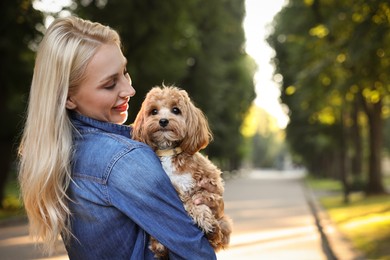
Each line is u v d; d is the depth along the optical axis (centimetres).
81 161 219
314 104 2372
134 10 2147
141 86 2283
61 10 1811
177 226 212
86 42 223
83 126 228
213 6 3666
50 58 221
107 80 227
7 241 1241
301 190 3978
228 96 5194
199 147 261
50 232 218
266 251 1094
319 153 5853
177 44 2689
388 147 6188
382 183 2706
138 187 209
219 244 241
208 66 3834
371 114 2720
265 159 15688
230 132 5278
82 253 222
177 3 2217
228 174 6931
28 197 220
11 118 2030
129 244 214
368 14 1216
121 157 213
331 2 1648
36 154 216
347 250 990
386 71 1326
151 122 256
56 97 218
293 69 2586
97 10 2114
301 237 1328
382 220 1451
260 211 2150
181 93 266
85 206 216
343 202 2344
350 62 1333
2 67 1872
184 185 245
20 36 1803
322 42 1728
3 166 2077
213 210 243
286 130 5288
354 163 3388
